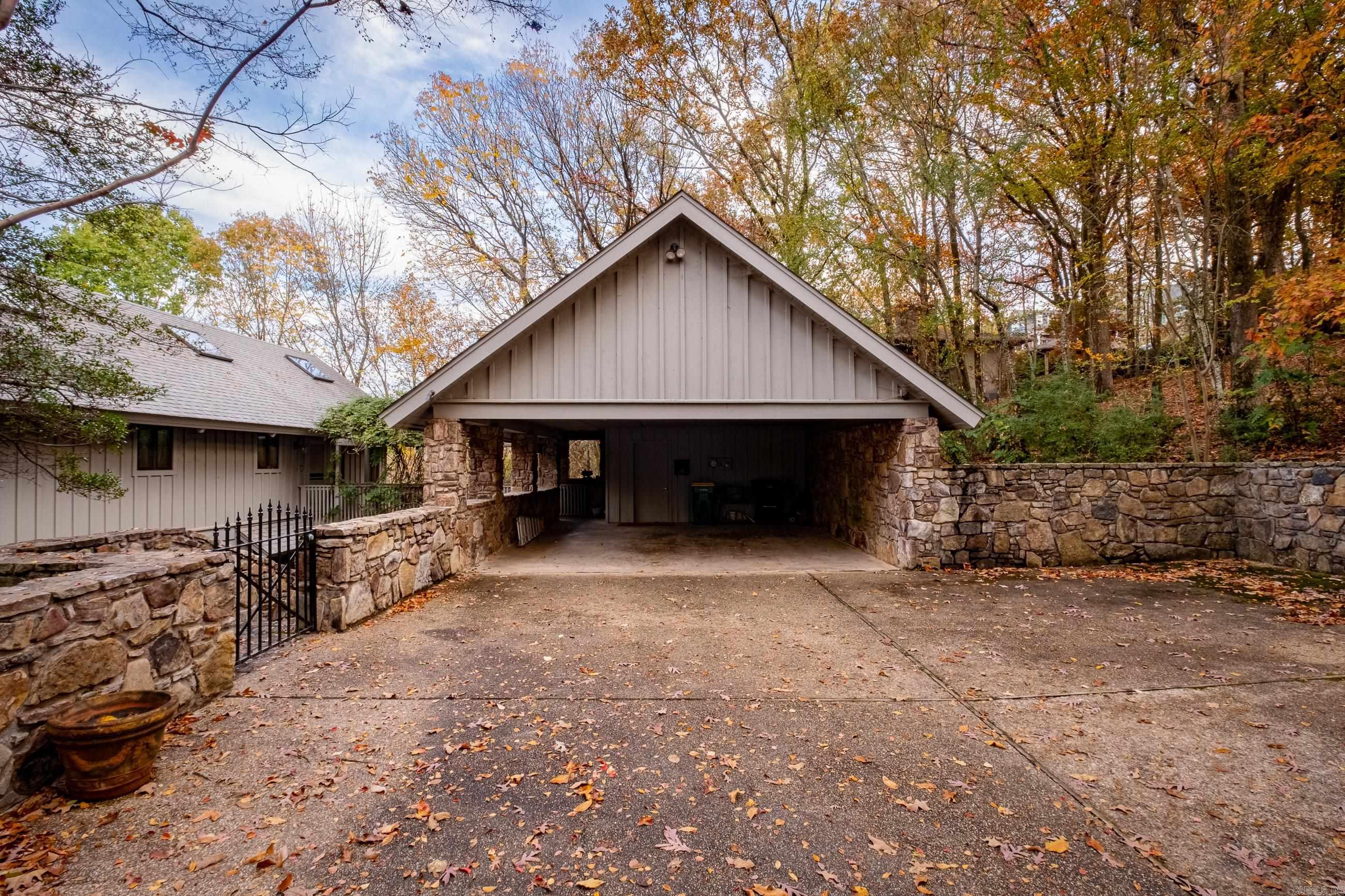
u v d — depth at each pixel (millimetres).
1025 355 14734
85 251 5746
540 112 16281
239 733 3260
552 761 2969
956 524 7598
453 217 16766
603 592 6633
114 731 2520
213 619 3738
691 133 15188
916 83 11000
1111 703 3596
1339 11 6988
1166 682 3896
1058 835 2371
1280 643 4590
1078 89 9609
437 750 3082
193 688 3562
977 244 11516
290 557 5695
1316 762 2893
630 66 14242
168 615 3379
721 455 13195
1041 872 2162
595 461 18859
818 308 7309
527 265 17844
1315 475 6648
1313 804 2555
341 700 3719
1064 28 9203
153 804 2568
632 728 3330
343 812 2535
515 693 3814
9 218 4074
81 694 2822
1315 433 7816
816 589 6680
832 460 11133
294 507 13609
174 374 11078
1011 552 7609
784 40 13312
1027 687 3865
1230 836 2355
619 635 5055
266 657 4492
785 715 3486
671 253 7504
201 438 11070
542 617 5609
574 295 7312
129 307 12062
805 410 7609
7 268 5109
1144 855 2250
